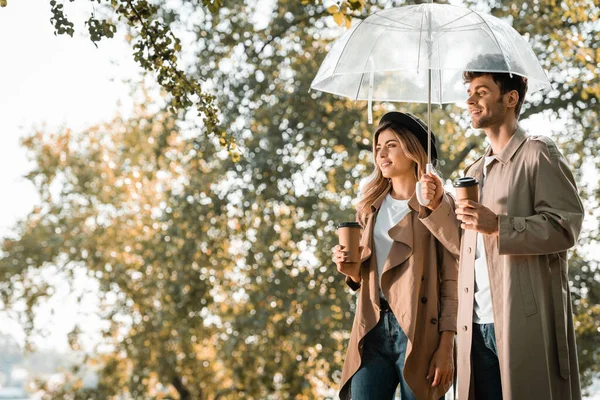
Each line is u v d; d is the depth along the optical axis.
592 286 12.16
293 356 14.12
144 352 18.84
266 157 12.35
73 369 21.91
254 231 13.67
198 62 12.54
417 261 3.98
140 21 4.90
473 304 3.63
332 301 13.02
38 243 21.67
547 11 11.20
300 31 13.42
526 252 3.35
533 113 12.18
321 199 13.30
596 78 10.59
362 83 4.38
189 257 13.82
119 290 20.11
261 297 13.03
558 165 3.45
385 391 4.02
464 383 3.60
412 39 3.80
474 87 3.64
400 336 3.97
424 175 3.76
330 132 13.24
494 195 3.58
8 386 63.97
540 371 3.34
